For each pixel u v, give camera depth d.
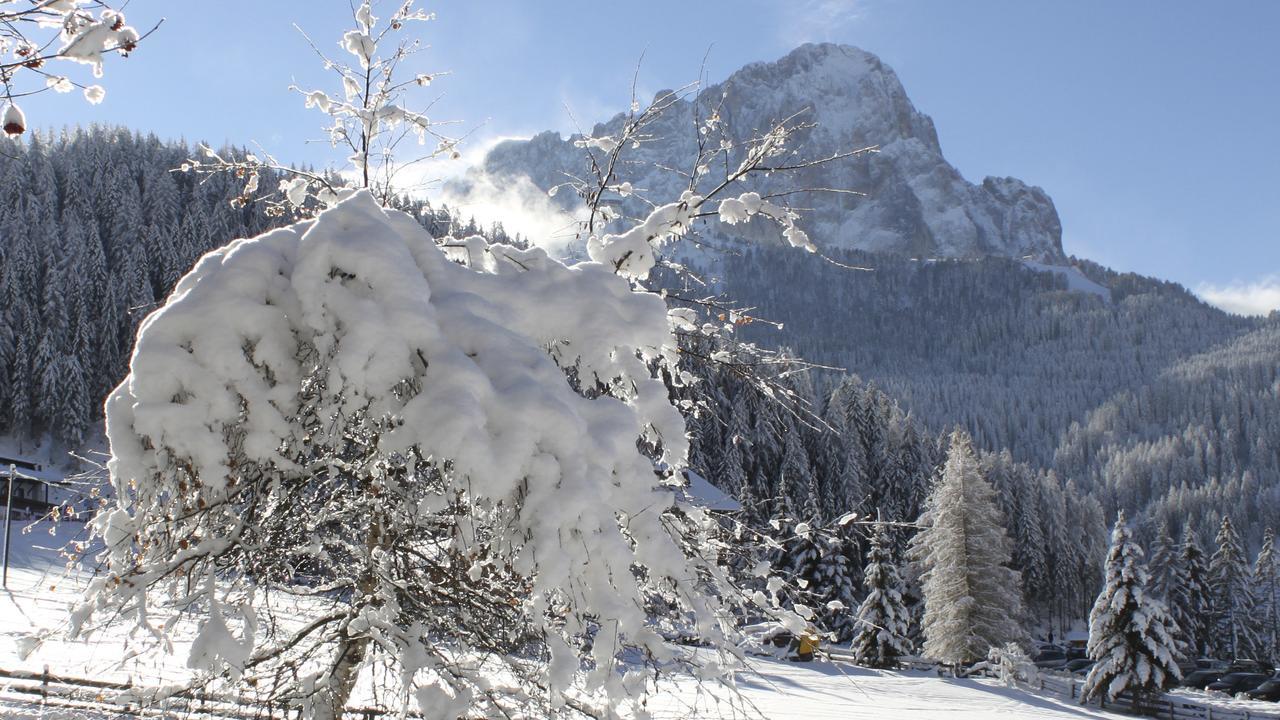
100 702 6.50
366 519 6.92
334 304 5.62
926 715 23.64
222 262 5.92
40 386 59.91
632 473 5.92
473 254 6.89
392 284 5.68
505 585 6.45
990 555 46.59
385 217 6.18
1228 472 168.50
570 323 6.39
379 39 7.58
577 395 5.91
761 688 24.30
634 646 5.82
